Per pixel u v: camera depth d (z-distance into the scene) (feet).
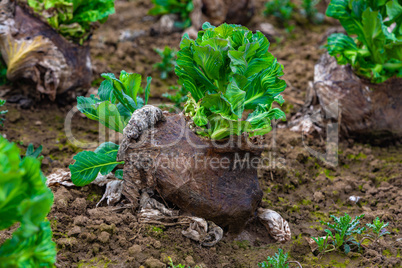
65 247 5.82
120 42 8.18
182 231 5.91
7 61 6.77
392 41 6.52
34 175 5.37
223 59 5.80
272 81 5.91
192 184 5.87
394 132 6.80
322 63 6.93
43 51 6.70
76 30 6.74
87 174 5.96
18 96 6.89
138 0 10.07
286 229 6.04
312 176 6.58
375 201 6.36
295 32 9.22
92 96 6.11
